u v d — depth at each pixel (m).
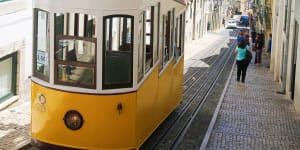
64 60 9.40
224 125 13.98
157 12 10.82
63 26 9.38
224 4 94.75
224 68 28.59
